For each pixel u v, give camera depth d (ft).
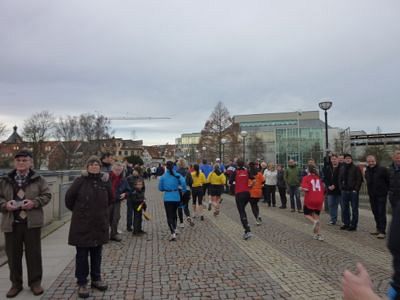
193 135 416.05
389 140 128.06
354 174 34.73
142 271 21.57
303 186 30.45
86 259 18.06
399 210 5.32
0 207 17.76
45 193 18.44
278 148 240.94
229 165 77.36
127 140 491.31
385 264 22.68
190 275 20.62
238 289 18.20
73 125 242.58
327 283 18.98
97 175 18.71
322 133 236.22
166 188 30.99
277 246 27.96
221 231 34.76
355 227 34.88
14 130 242.99
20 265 18.20
